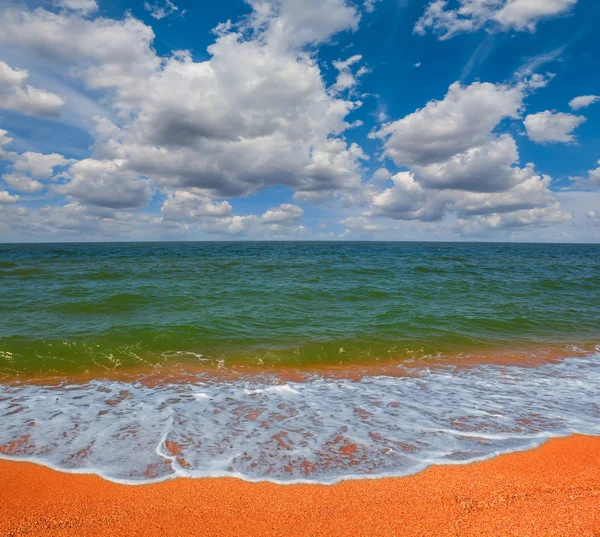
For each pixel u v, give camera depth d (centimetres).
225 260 3631
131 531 346
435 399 684
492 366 889
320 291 1723
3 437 526
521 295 1748
